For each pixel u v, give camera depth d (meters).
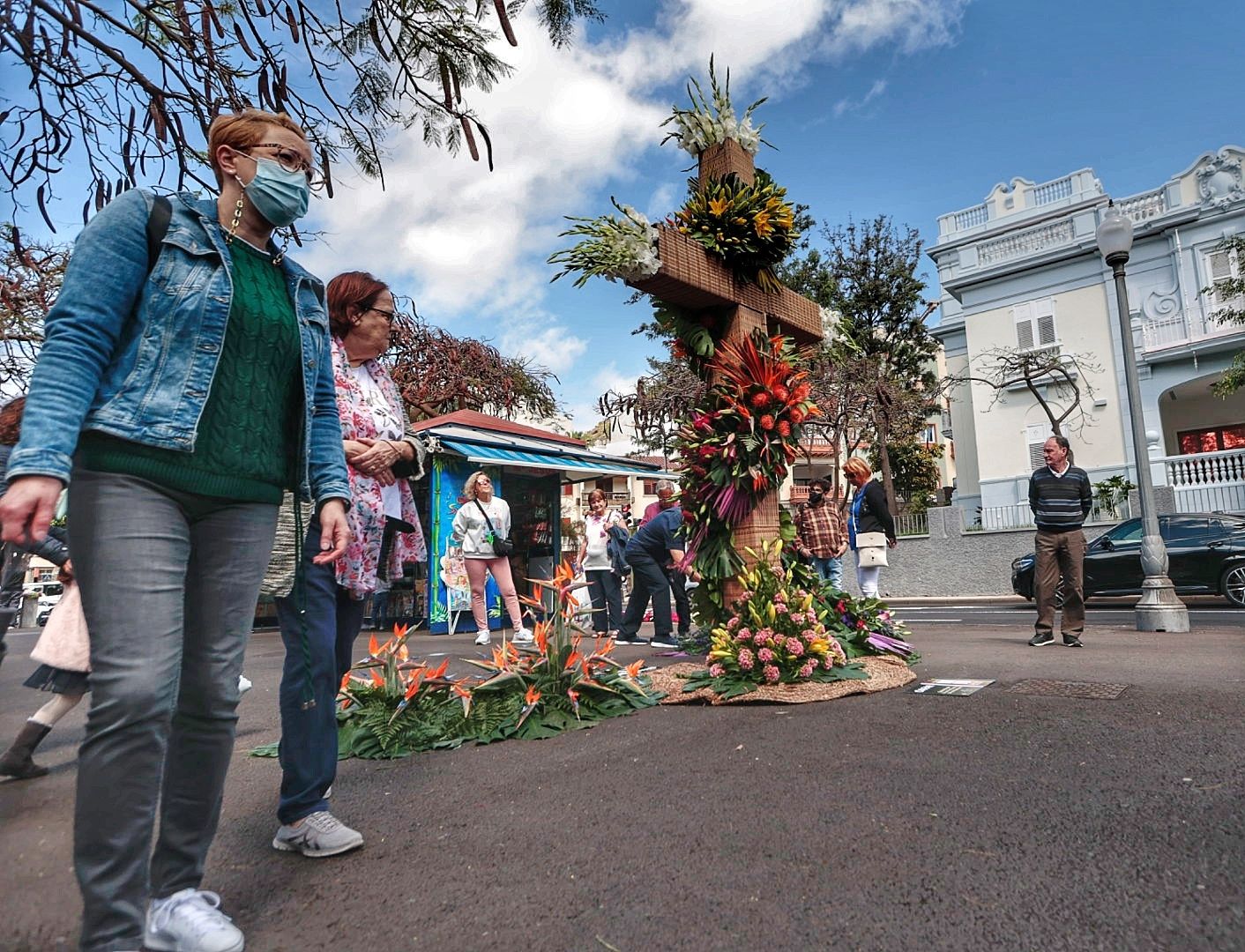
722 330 4.88
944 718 3.47
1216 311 19.25
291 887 1.99
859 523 7.54
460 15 3.40
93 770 1.48
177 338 1.64
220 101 3.26
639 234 4.15
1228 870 1.83
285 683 2.26
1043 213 22.56
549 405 21.67
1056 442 6.54
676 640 7.52
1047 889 1.78
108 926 1.46
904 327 23.83
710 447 4.63
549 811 2.51
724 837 2.19
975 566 18.03
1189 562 11.27
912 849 2.04
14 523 1.31
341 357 2.63
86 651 3.08
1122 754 2.81
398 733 3.40
